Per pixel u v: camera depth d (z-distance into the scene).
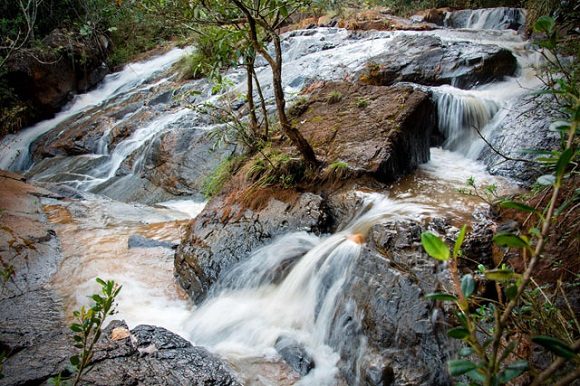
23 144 10.80
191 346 3.13
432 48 7.71
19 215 5.67
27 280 4.34
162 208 6.70
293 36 11.36
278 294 3.78
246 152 5.77
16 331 3.43
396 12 13.05
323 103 6.23
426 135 5.80
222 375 2.83
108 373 2.69
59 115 11.97
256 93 8.30
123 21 13.85
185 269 4.50
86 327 1.78
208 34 4.74
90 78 12.95
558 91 1.45
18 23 11.21
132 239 5.34
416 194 4.48
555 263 2.46
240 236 4.41
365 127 5.30
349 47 9.18
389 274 2.99
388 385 2.65
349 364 2.98
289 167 4.76
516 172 4.99
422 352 2.64
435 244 1.05
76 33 12.62
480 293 2.64
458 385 1.11
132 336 3.11
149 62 13.72
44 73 11.48
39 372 2.70
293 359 3.16
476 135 6.14
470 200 4.25
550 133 5.02
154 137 8.18
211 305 4.02
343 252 3.53
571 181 2.73
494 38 9.43
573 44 5.60
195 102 9.41
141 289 4.39
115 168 8.79
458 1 12.84
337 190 4.59
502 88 6.91
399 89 5.88
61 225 5.78
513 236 0.99
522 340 2.12
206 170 7.04
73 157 9.66
